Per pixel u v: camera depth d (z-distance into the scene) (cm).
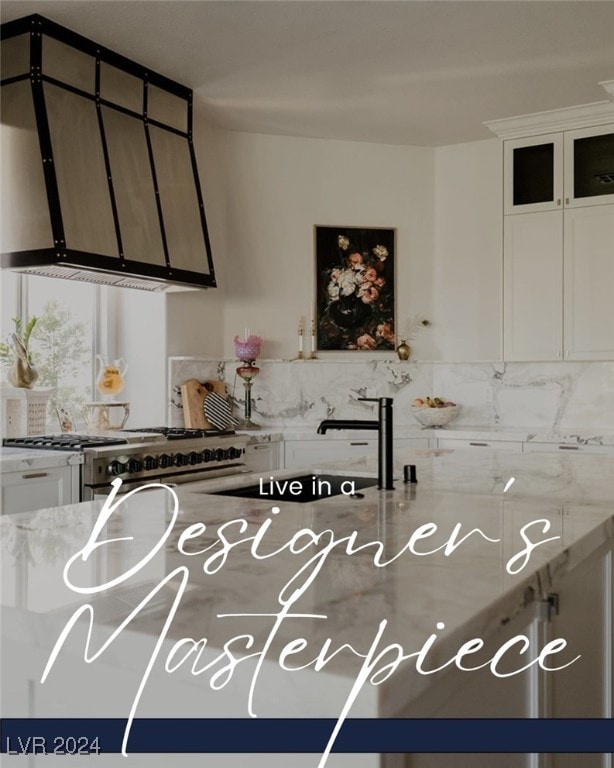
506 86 454
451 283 560
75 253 363
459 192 559
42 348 479
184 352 512
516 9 361
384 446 228
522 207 512
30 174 367
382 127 527
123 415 518
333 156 555
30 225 366
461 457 322
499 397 548
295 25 376
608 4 357
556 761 143
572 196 496
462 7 359
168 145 438
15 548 152
